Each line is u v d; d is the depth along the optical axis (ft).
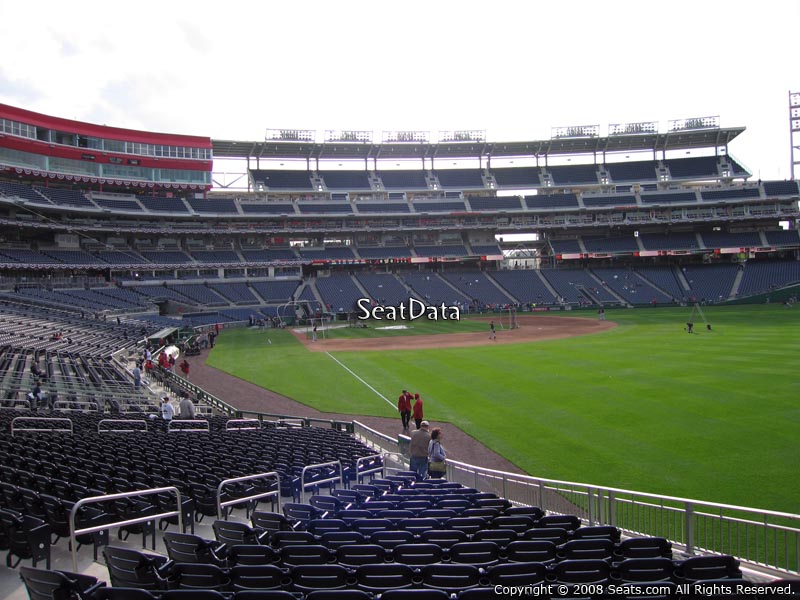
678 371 104.99
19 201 202.90
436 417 82.28
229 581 23.29
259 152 291.99
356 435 73.72
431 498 40.01
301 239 301.84
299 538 28.58
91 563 30.96
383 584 22.82
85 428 68.95
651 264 313.32
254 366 138.10
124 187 257.96
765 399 80.12
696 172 313.53
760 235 298.97
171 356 139.23
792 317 199.72
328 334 203.41
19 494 33.94
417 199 308.60
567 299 285.23
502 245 325.21
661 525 40.57
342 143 288.92
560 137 305.12
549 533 28.99
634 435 67.51
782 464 55.31
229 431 69.56
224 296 256.93
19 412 78.69
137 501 36.52
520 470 58.59
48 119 224.74
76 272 228.84
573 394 90.99
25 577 22.22
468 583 22.74
